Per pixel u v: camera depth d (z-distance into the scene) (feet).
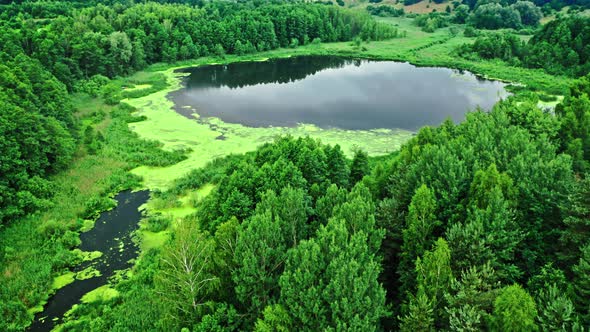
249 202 119.14
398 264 102.73
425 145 131.34
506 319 66.64
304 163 132.98
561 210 92.73
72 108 244.22
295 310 76.74
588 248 76.89
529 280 82.33
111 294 110.93
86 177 169.17
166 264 91.35
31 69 205.16
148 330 94.32
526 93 281.74
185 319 86.07
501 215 89.81
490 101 284.20
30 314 103.50
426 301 75.05
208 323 81.20
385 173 130.11
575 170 130.93
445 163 110.93
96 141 199.11
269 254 88.74
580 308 73.56
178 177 176.35
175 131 231.09
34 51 290.15
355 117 258.37
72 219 141.18
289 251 88.28
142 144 206.49
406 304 86.89
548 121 157.17
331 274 79.00
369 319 75.77
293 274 79.36
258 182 124.26
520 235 91.20
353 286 75.97
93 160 184.55
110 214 149.38
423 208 94.99
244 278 84.64
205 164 188.03
